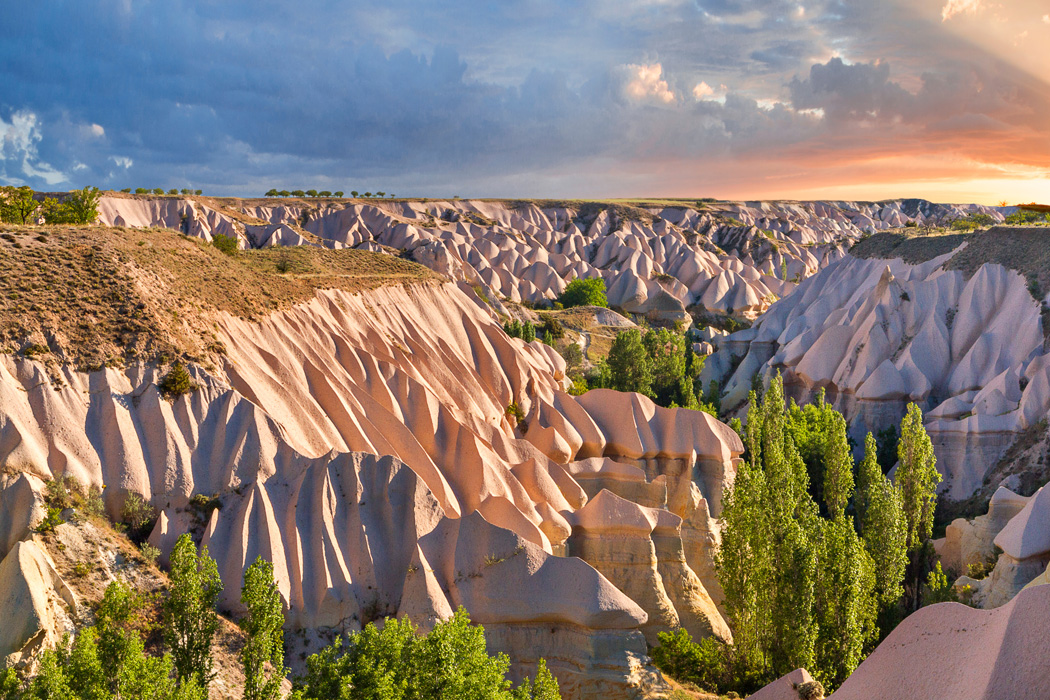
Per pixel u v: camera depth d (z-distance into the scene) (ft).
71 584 98.89
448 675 82.12
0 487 103.19
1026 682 65.31
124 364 124.36
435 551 125.80
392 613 119.55
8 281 125.59
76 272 133.69
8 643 88.28
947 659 74.54
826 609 128.47
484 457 153.58
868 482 202.59
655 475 185.98
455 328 216.95
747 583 133.80
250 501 118.01
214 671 98.89
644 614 121.29
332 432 141.28
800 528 131.13
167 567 109.70
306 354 157.58
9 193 222.69
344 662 85.92
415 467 144.66
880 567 157.28
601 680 116.16
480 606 121.39
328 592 114.83
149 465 117.70
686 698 116.06
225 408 127.03
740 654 132.77
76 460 111.55
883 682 79.66
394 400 159.53
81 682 75.56
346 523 124.06
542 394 209.87
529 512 145.79
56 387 116.16
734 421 252.01
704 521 172.04
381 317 196.65
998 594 156.25
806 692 96.37
